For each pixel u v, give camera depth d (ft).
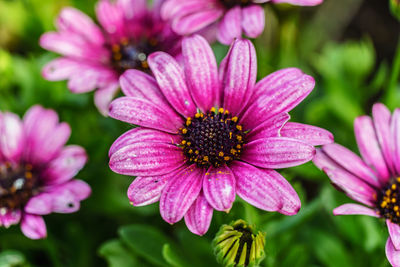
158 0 0.97
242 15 0.86
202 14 0.89
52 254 0.91
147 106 0.75
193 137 0.76
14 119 0.89
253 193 0.72
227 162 0.76
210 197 0.71
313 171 0.92
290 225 0.86
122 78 0.77
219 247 0.74
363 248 0.90
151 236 0.86
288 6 0.94
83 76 0.90
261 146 0.73
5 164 0.88
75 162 0.86
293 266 0.88
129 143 0.74
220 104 0.78
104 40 0.96
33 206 0.82
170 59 0.77
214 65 0.78
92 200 0.97
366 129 0.80
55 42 0.92
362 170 0.78
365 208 0.75
